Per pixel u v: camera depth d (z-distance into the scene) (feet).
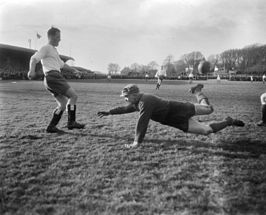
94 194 9.75
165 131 18.16
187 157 13.33
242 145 15.10
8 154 13.78
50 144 15.47
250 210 8.80
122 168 12.02
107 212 8.66
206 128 15.26
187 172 11.54
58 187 10.28
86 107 29.86
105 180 10.84
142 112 15.01
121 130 18.75
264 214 8.59
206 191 9.94
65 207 8.96
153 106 15.05
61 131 18.21
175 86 68.18
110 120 22.18
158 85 59.00
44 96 39.70
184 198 9.46
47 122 21.18
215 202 9.24
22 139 16.44
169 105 15.24
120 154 13.78
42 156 13.53
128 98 15.42
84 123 20.99
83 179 10.94
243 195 9.64
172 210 8.77
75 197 9.57
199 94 15.89
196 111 15.28
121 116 23.98
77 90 53.72
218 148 14.64
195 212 8.67
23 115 24.20
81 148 14.79
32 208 8.92
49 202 9.28
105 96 41.73
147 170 11.80
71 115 18.80
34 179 10.93
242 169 11.82
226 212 8.70
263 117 19.39
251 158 13.12
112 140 16.31
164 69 58.70
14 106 29.63
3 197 9.57
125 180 10.82
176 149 14.52
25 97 38.29
